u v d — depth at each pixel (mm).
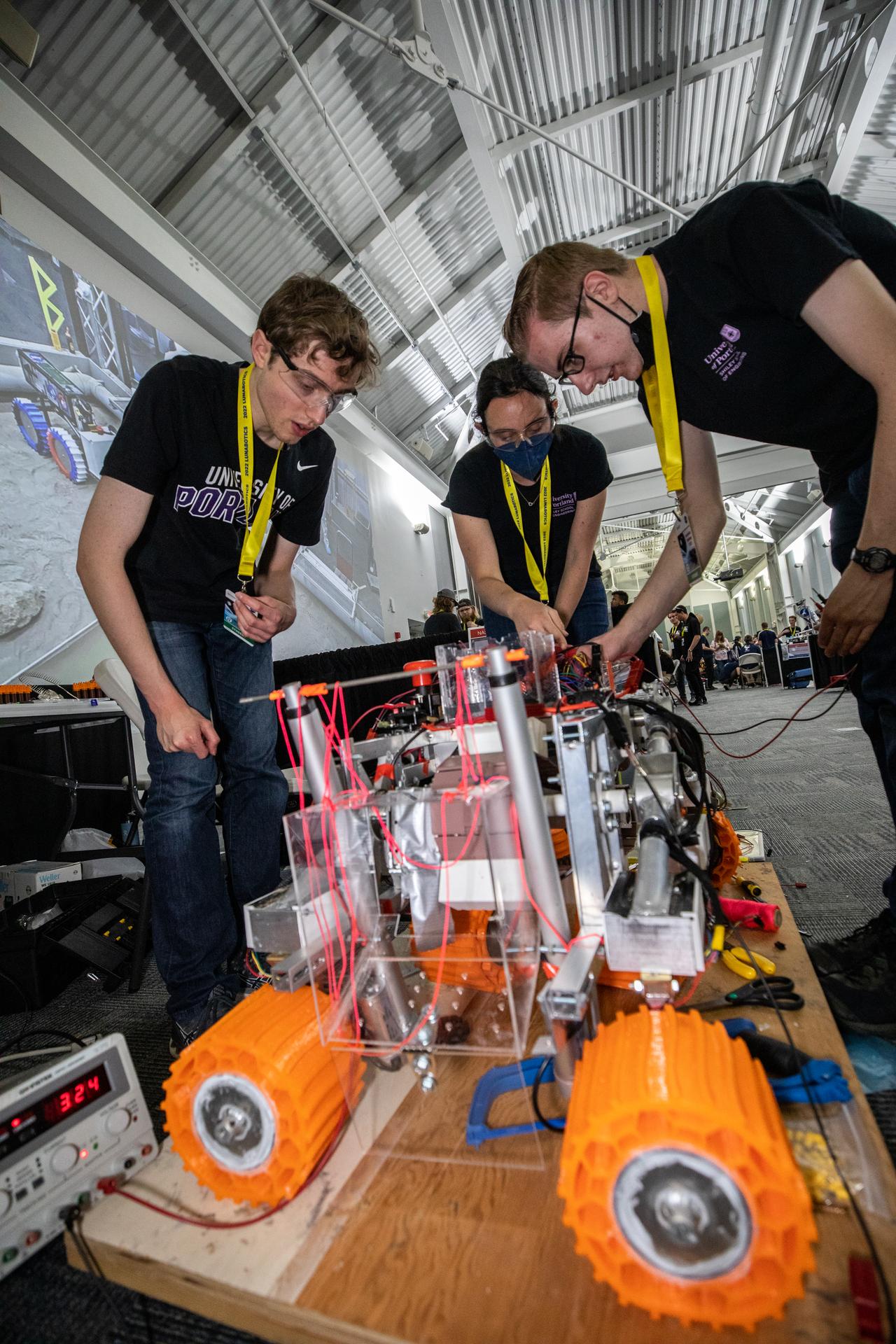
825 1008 912
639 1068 587
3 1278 683
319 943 779
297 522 1606
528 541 2143
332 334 1133
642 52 4254
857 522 1136
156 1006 1599
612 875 886
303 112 4047
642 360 1194
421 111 4508
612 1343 521
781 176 5742
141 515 1188
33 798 2566
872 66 4234
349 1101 797
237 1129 713
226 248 4652
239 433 1299
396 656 3689
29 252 3391
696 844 875
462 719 869
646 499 9500
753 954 1070
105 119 3539
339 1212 683
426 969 922
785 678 10930
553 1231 630
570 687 1309
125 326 4031
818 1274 555
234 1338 662
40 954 1692
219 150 4008
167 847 1215
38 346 3408
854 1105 719
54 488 3416
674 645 9336
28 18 3012
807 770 3490
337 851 803
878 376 882
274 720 1538
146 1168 815
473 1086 864
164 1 3199
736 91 4730
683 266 1058
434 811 795
